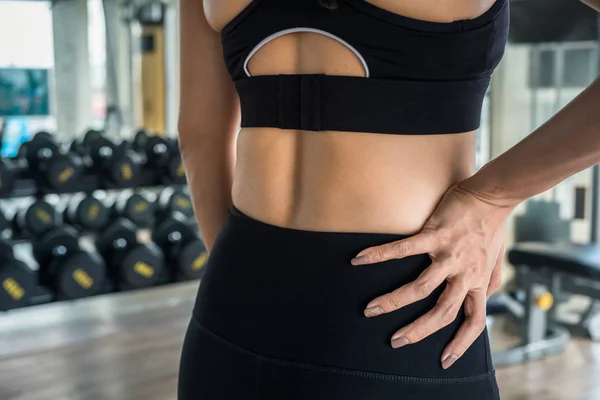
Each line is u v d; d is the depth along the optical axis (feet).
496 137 13.87
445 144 2.35
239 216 2.64
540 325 10.45
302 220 2.40
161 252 11.64
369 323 2.24
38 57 18.71
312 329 2.29
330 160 2.34
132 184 12.92
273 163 2.49
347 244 2.31
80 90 19.44
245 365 2.43
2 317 11.83
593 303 11.58
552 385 9.36
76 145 14.32
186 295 13.44
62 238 11.05
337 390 2.24
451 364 2.29
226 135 3.09
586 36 12.14
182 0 3.03
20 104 18.16
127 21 19.30
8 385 9.04
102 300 13.00
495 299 10.66
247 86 2.57
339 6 2.19
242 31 2.49
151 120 19.36
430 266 2.25
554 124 2.10
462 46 2.21
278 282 2.39
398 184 2.31
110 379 9.29
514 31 12.81
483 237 2.29
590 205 12.67
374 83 2.24
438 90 2.26
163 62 19.12
